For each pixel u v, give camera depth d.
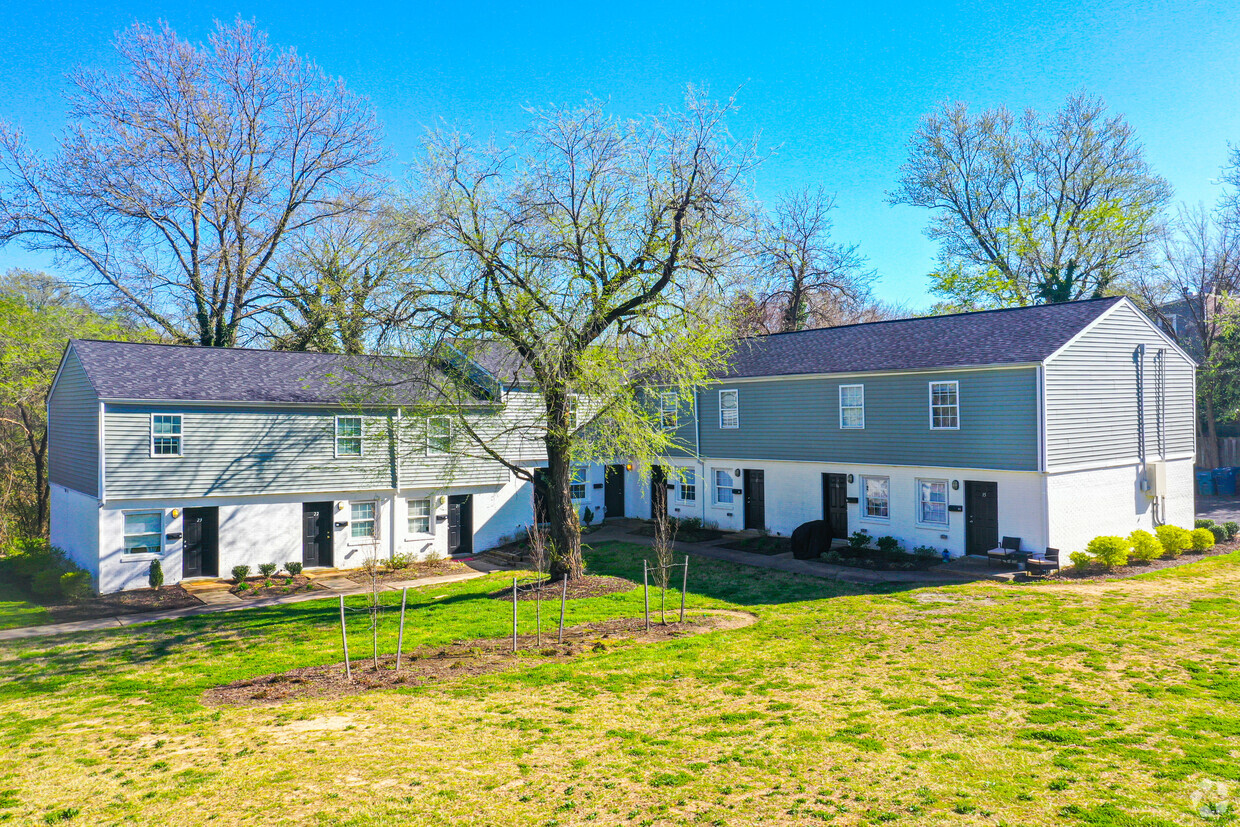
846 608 16.86
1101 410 21.81
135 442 21.56
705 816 7.50
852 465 24.64
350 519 24.91
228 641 15.98
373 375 23.45
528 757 9.16
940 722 9.77
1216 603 15.54
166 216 32.97
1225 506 32.00
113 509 21.34
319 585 22.31
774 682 11.87
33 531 34.06
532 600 18.95
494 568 24.64
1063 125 40.56
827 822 7.22
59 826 7.64
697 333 18.64
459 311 18.12
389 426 22.23
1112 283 40.50
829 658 13.08
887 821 7.17
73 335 33.19
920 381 22.75
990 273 41.41
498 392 27.09
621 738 9.73
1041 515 20.09
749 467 27.91
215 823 7.63
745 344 29.58
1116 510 22.30
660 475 31.16
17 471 35.16
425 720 10.53
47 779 8.83
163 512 22.09
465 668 13.20
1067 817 7.02
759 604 17.84
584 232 18.23
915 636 14.18
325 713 10.98
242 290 34.38
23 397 31.08
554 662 13.42
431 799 8.04
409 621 17.17
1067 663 11.99
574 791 8.19
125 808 8.00
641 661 13.30
